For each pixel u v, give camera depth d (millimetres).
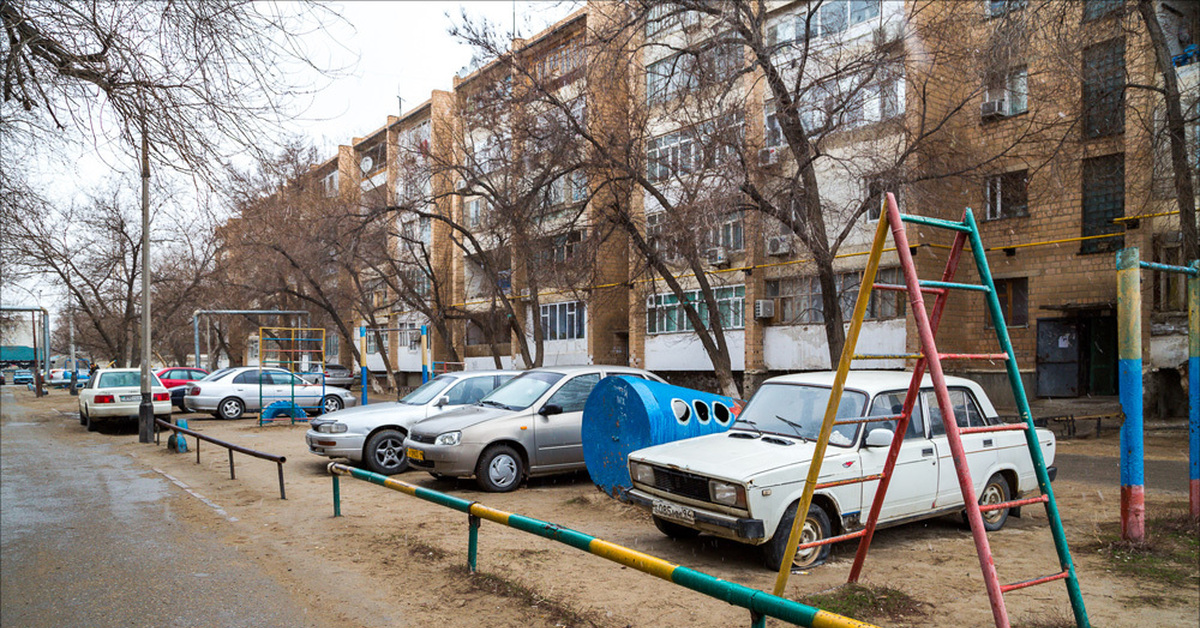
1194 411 7156
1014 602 5172
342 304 38656
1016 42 13461
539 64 22406
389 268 35188
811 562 6090
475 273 37812
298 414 21750
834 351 16031
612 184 18641
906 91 19016
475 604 5297
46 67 6004
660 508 6527
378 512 8586
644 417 8070
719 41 15914
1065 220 19703
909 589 5461
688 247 17828
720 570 6051
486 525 7887
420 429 10203
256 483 10758
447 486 10336
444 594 5523
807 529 6094
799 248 23000
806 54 15812
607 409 8500
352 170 34031
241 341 50625
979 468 7223
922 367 4668
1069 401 19469
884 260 21156
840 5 21734
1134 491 6559
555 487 10219
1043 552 6570
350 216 26766
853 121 16375
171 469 12438
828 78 16031
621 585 5680
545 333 34000
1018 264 20625
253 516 8414
